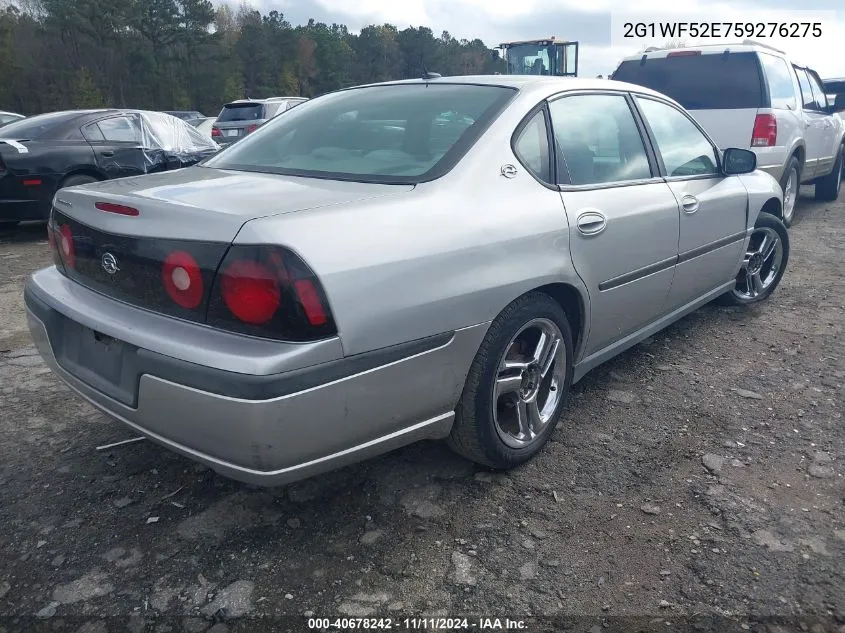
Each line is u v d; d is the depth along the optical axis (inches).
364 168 106.0
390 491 107.2
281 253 78.0
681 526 98.7
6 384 144.2
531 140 113.7
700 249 153.0
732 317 187.6
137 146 316.2
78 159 291.9
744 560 91.7
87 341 96.0
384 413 88.4
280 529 98.5
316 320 78.9
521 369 109.5
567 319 119.6
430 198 95.7
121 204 90.2
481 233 97.2
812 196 420.5
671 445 120.6
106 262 92.8
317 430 81.8
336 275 80.7
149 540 96.0
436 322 90.9
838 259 252.8
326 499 105.2
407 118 115.8
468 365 97.7
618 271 124.7
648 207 131.9
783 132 278.2
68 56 2218.3
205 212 82.7
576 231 112.9
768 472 111.9
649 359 158.4
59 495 105.9
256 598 85.9
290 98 609.3
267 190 95.3
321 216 83.9
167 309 86.0
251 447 79.1
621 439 122.7
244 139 131.6
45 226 332.8
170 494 106.4
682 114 159.9
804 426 126.9
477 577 89.2
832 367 153.6
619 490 107.5
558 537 96.7
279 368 77.3
